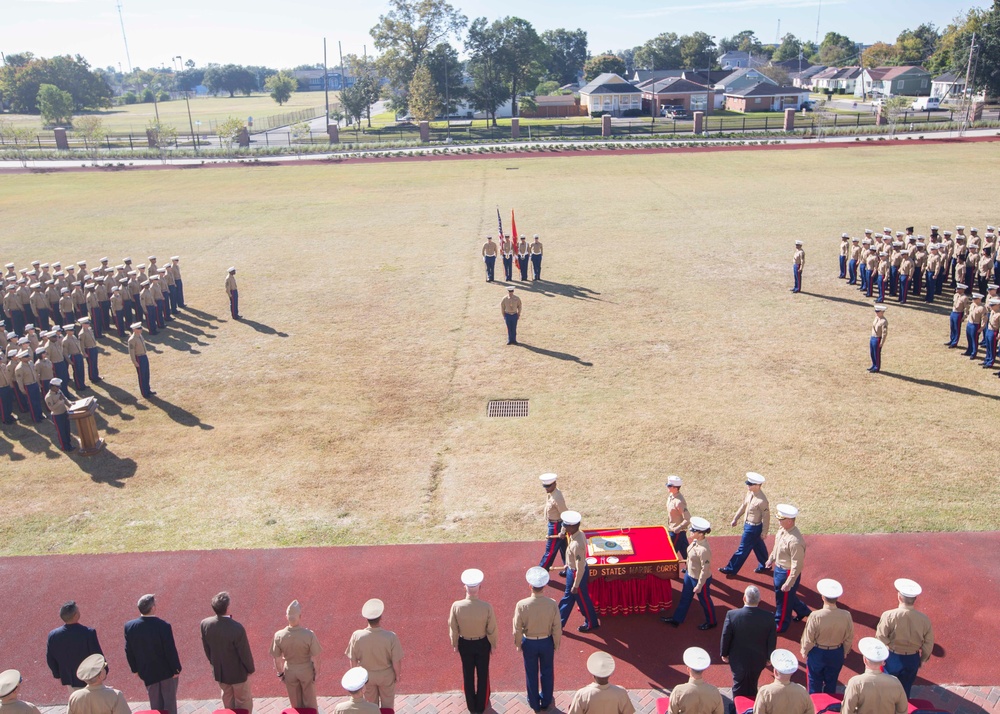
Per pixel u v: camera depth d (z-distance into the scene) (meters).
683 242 33.22
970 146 59.00
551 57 169.00
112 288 25.02
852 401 17.59
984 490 13.59
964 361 19.78
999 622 10.16
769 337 21.92
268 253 33.84
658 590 10.65
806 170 51.12
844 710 7.43
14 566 12.30
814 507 13.24
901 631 8.40
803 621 10.41
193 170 61.31
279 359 21.66
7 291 24.20
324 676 9.70
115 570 12.11
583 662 9.86
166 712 8.60
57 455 16.50
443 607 10.95
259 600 11.25
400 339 22.86
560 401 18.23
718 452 15.41
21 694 9.61
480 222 38.62
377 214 41.72
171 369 21.25
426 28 96.94
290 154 70.69
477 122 100.38
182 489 14.82
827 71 149.50
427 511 13.70
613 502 13.64
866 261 25.33
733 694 8.73
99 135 84.44
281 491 14.61
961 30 109.44
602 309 24.88
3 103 150.38
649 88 116.88
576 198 44.28
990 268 24.50
